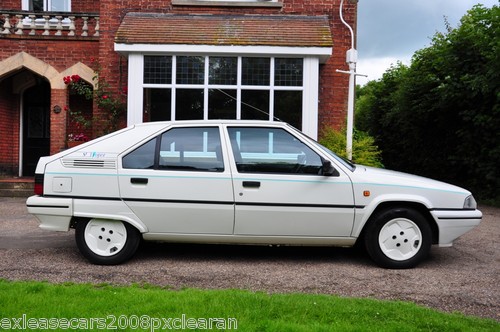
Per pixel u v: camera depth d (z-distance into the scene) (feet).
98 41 39.29
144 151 17.98
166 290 14.52
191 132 18.21
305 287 15.47
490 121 36.99
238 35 33.65
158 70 33.60
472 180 42.19
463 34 40.14
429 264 18.75
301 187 17.60
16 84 43.86
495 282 16.34
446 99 40.60
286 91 33.71
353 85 30.19
